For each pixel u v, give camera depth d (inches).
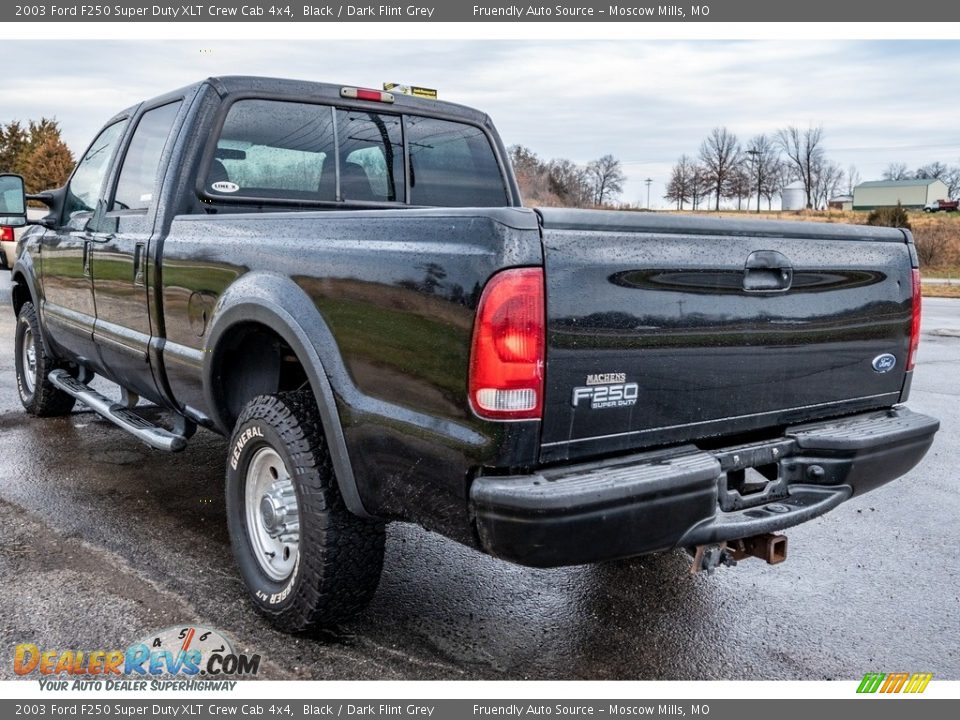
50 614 127.7
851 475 119.3
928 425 129.5
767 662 121.7
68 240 195.9
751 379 112.5
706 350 106.6
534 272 91.4
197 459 209.0
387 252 104.0
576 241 94.5
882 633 131.5
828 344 121.3
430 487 100.1
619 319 97.5
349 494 110.7
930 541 170.9
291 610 120.0
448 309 95.6
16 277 239.5
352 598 118.5
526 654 122.1
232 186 155.7
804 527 178.2
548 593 142.4
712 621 134.2
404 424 101.3
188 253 143.3
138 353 161.8
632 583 147.8
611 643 126.0
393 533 166.6
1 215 205.6
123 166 180.2
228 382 140.7
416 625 129.0
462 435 94.7
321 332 113.0
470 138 189.6
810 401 121.0
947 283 1148.5
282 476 126.4
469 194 188.1
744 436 118.8
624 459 101.5
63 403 239.5
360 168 170.7
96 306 182.5
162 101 170.1
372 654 120.0
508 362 91.1
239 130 156.3
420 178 180.1
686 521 100.7
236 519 132.3
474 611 134.6
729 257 107.7
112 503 176.1
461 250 95.2
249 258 128.3
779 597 143.6
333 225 114.7
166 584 138.9
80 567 144.1
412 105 179.0
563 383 94.1
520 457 92.6
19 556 147.8
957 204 3191.4
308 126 164.1
